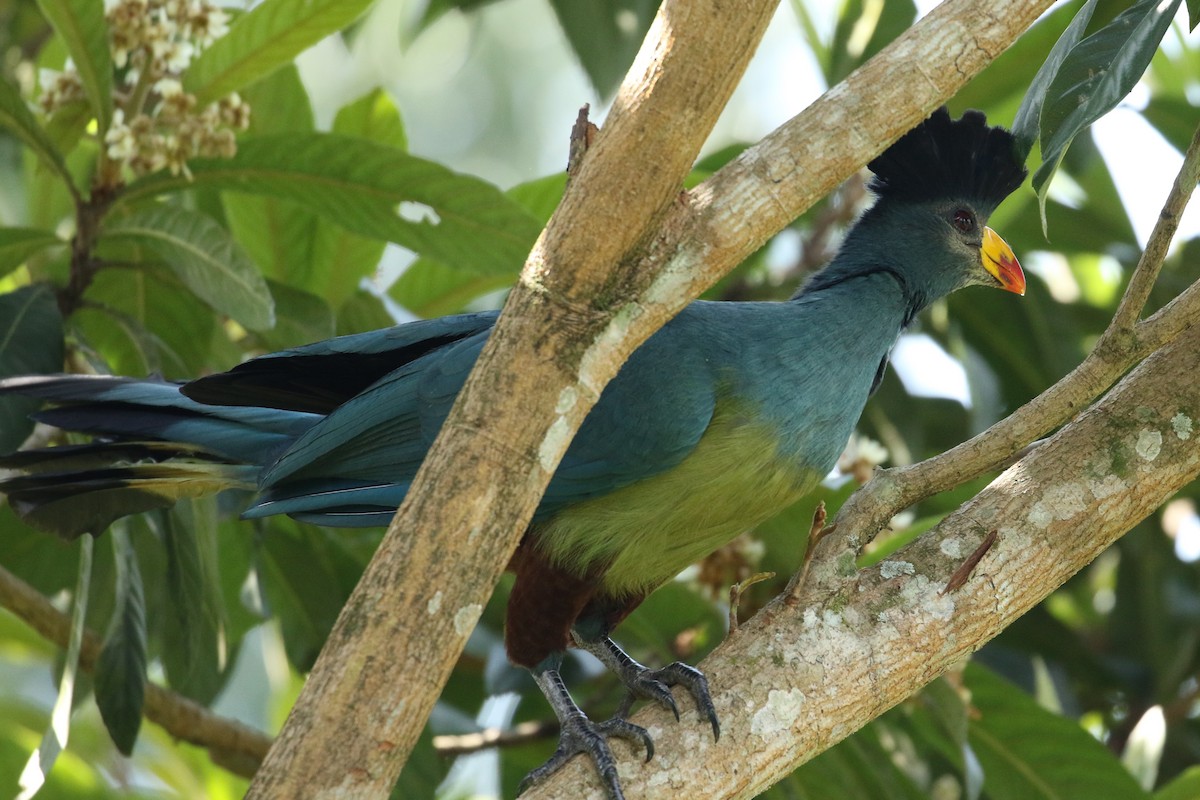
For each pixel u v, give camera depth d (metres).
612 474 7.23
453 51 18.80
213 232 7.82
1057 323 10.55
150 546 9.62
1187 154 5.67
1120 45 5.54
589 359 5.00
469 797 11.41
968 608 5.81
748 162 5.21
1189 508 11.30
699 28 4.78
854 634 5.73
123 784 9.95
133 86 8.49
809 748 5.60
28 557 9.55
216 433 7.80
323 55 18.08
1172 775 10.35
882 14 10.25
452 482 4.86
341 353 7.80
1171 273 10.93
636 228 4.96
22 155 10.98
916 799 8.84
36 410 7.91
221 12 8.06
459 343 7.60
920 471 6.18
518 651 7.54
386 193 8.27
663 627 9.34
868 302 8.11
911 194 8.61
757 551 8.98
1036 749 8.58
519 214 8.27
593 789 5.50
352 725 4.65
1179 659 10.38
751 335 7.41
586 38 10.06
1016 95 10.19
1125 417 6.14
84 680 8.70
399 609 4.74
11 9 12.22
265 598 8.91
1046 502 5.98
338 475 7.68
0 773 9.21
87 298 8.96
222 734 8.93
